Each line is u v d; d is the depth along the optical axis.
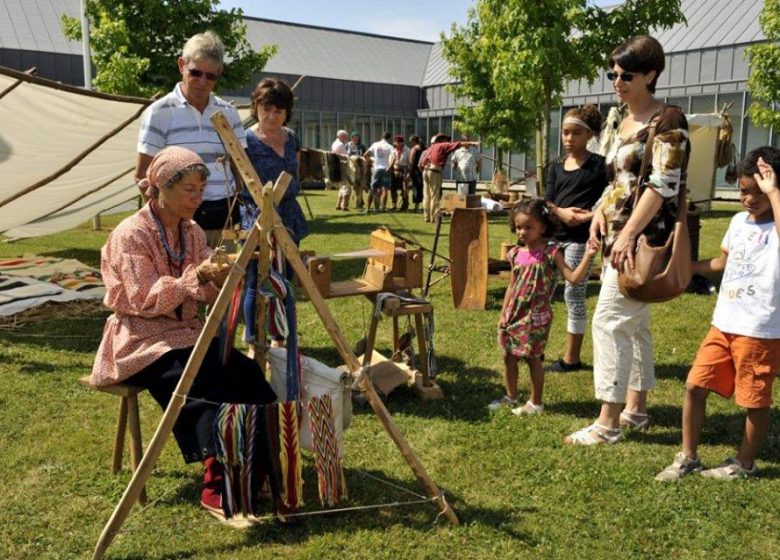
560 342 6.24
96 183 8.70
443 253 10.73
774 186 3.42
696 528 3.25
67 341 6.12
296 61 32.56
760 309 3.51
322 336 6.34
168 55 13.90
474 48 18.34
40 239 12.16
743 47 21.64
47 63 23.02
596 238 4.11
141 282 3.21
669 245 3.58
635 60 3.75
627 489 3.59
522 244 4.68
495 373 5.39
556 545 3.11
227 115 4.82
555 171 5.57
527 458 3.94
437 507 3.42
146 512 3.37
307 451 3.98
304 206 19.38
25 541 3.12
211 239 4.91
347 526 3.24
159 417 4.46
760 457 3.95
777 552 3.07
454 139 32.12
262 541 3.14
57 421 4.41
